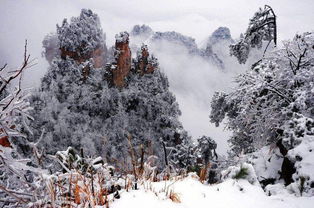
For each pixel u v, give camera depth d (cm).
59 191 230
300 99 930
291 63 1126
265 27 1734
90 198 215
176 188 267
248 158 765
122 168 286
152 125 7012
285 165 580
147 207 225
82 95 6862
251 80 1139
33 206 205
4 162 208
